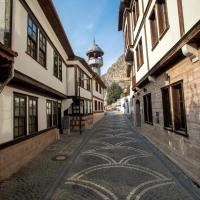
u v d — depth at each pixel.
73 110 16.39
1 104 5.79
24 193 4.64
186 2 5.38
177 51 5.70
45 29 9.44
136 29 12.89
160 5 8.07
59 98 13.73
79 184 5.09
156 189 4.64
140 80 11.70
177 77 6.56
